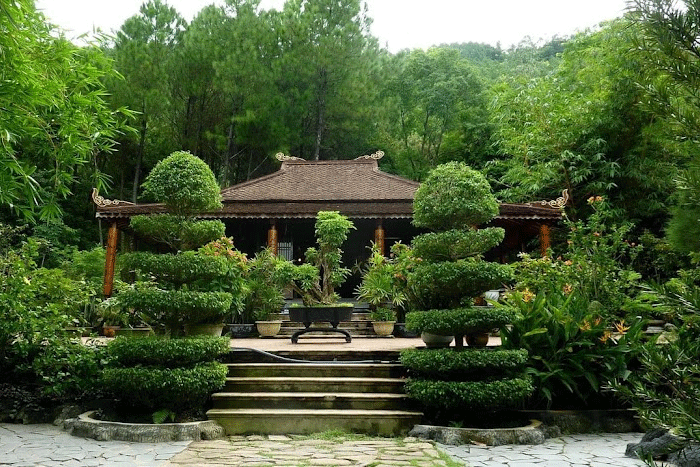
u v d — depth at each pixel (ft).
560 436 19.58
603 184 51.72
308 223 53.47
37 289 24.26
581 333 21.94
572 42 70.08
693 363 7.42
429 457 15.83
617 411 20.98
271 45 76.48
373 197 49.11
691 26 6.70
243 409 20.44
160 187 19.90
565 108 56.08
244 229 53.57
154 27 75.77
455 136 84.99
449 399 18.94
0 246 33.12
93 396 22.44
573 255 30.50
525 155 58.70
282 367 22.70
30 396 22.57
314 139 80.38
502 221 47.96
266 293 37.11
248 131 72.79
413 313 20.66
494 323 19.52
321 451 16.63
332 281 33.24
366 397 20.70
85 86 17.47
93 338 25.79
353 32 76.95
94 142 17.71
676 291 7.16
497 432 18.15
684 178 7.28
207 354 19.92
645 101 7.36
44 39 16.11
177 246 20.95
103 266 56.95
